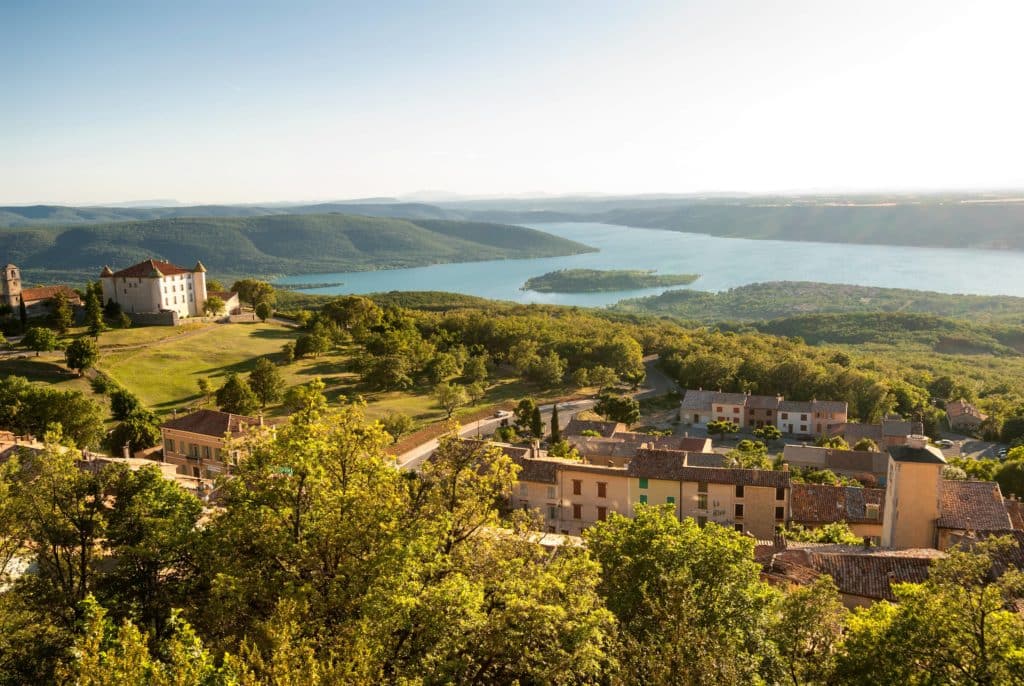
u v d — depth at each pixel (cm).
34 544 4050
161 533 3503
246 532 3359
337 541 3294
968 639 2923
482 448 4144
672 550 3903
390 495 3669
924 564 4562
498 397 16850
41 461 4000
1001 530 4859
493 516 3925
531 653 2941
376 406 15188
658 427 15725
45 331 16000
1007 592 2994
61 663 2786
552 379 17875
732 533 4250
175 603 3478
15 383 11194
